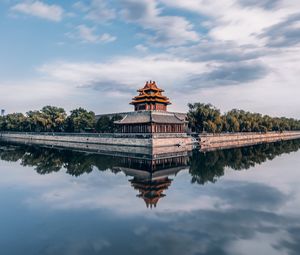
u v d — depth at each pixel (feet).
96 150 286.05
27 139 507.30
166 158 221.25
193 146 336.70
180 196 109.91
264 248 66.13
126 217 87.10
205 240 70.59
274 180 138.51
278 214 88.89
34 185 129.90
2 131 598.34
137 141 314.76
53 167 179.63
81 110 447.01
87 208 95.91
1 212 92.32
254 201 102.83
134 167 178.40
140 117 356.18
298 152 265.54
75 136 409.90
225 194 112.68
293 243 68.59
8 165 188.44
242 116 515.91
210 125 391.86
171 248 66.44
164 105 411.95
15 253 64.64
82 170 168.45
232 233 74.54
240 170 166.40
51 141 444.14
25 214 90.27
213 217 86.53
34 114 511.81
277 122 610.24
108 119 404.36
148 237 72.59
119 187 124.98
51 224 81.87
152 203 100.99
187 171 163.84
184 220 84.23
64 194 114.11
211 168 174.19
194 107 421.59
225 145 358.23
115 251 65.31
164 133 319.68
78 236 73.56
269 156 234.79
